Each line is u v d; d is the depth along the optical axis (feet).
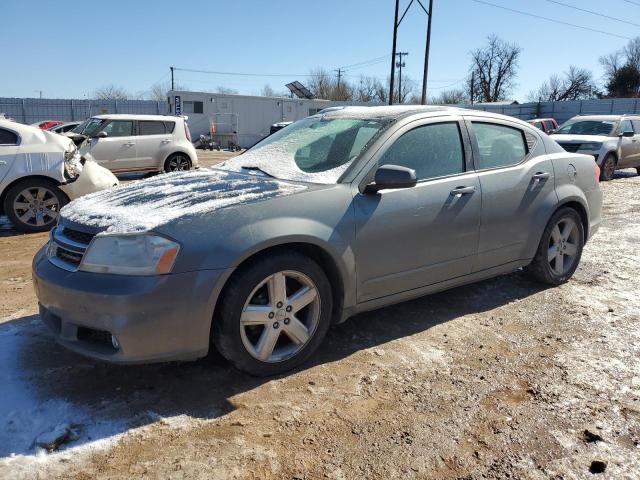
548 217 15.24
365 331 12.96
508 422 9.27
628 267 18.85
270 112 116.67
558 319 13.93
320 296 10.85
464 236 13.14
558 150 16.17
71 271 9.76
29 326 12.87
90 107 120.47
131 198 11.10
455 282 13.46
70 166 25.14
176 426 8.97
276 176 12.21
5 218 28.07
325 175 11.64
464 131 13.66
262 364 10.34
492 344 12.39
